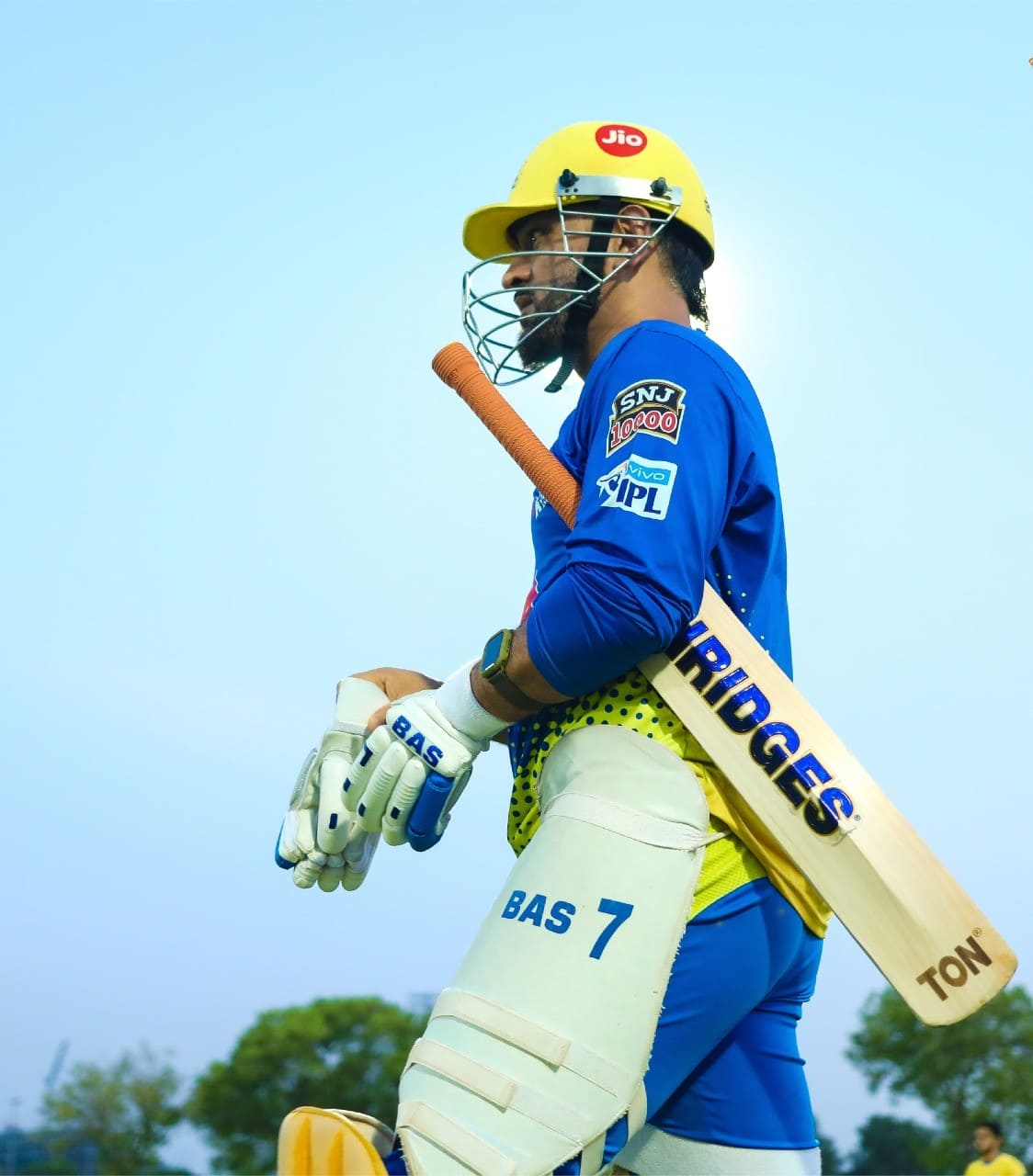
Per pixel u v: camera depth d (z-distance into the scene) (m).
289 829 3.81
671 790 3.17
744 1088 3.44
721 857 3.21
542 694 3.23
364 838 3.84
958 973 3.02
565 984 2.99
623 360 3.40
